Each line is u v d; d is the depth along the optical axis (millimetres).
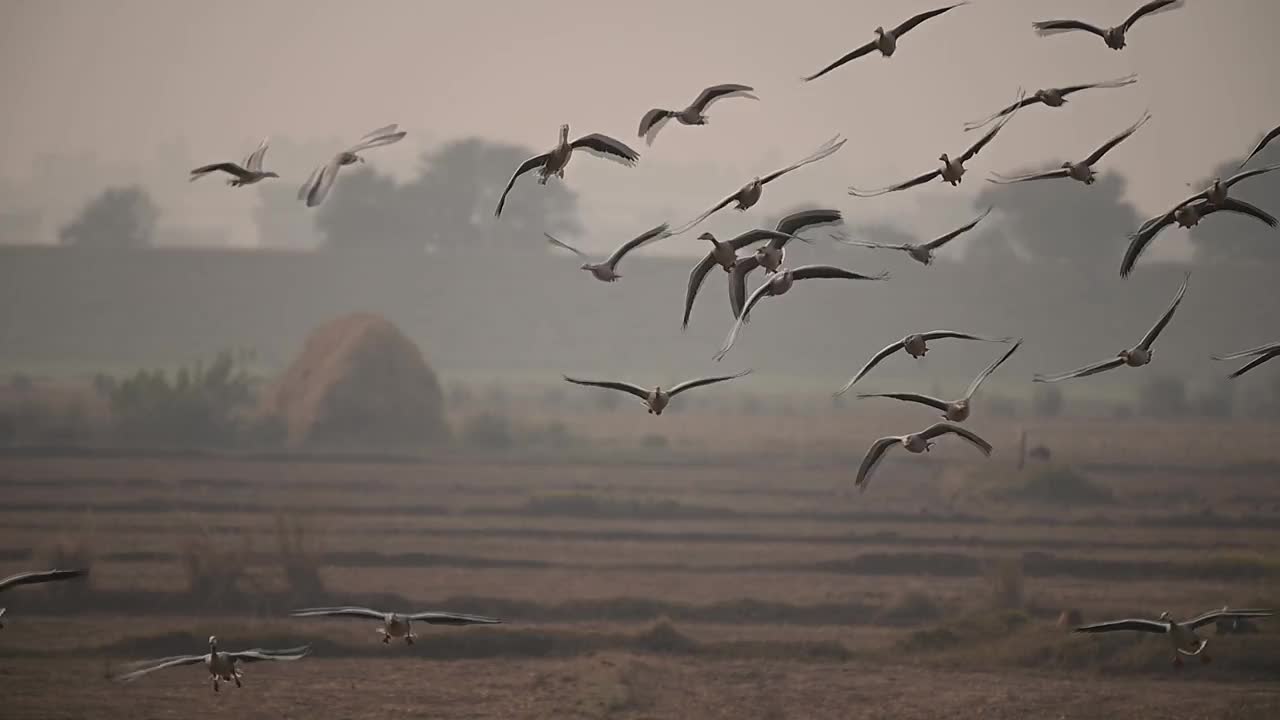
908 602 68750
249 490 105562
